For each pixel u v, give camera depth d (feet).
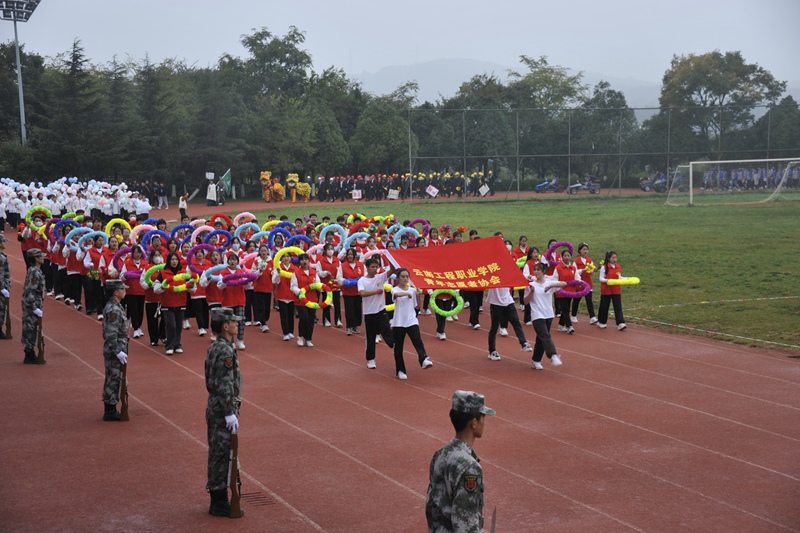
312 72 275.80
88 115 190.08
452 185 187.93
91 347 56.65
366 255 62.03
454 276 51.24
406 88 315.17
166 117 204.03
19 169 178.91
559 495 30.27
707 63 269.85
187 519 28.35
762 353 53.93
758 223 131.44
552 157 189.98
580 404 42.45
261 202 205.36
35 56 207.62
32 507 29.27
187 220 101.45
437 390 45.50
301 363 52.21
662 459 34.14
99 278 65.67
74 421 39.63
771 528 27.43
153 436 37.32
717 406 42.01
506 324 61.11
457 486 18.90
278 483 31.60
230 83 238.07
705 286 78.64
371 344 50.72
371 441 36.52
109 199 135.23
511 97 291.17
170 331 54.03
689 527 27.53
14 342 58.03
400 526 27.71
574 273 61.36
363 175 231.50
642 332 61.52
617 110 190.70
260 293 62.49
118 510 29.07
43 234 78.64
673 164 193.26
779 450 35.27
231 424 28.17
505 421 39.47
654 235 117.60
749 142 194.39
